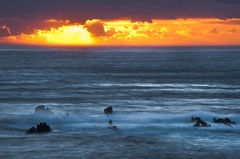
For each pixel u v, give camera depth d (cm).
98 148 4409
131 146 4497
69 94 9550
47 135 5009
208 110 7225
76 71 18775
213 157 4103
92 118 6197
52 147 4422
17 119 5912
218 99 8981
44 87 11081
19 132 5247
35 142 4641
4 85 11469
